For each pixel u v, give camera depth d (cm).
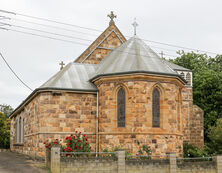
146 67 2870
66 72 3316
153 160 2270
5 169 2258
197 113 4238
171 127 2853
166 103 2864
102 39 3819
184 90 4328
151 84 2831
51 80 3181
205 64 6184
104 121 2939
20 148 4084
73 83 3144
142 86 2800
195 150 3644
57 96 3008
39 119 2995
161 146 2777
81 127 3038
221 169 2408
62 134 2973
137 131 2748
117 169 2189
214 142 4112
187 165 2347
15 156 3381
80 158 2150
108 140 2886
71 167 2127
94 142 3050
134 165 2225
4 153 4003
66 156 2347
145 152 2703
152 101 2848
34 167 2362
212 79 5319
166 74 2852
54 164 2109
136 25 3497
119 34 3900
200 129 4197
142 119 2761
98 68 3488
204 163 2392
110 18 3909
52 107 2983
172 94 2903
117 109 2908
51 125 2958
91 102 3100
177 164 2327
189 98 4316
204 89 5388
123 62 3045
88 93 3098
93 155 2984
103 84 2991
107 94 2947
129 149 2758
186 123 4206
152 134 2766
